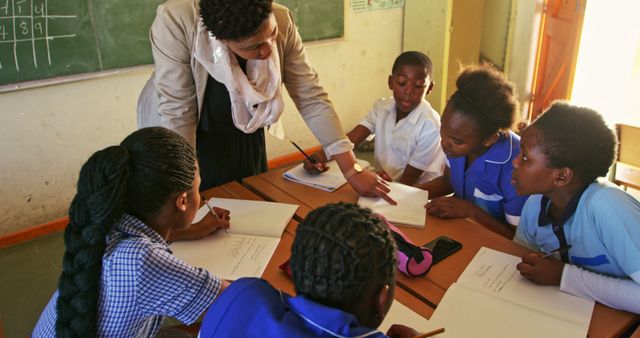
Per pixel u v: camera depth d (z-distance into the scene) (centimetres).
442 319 93
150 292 84
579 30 308
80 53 256
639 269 92
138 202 83
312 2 329
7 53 237
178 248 120
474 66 138
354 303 64
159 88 137
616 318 92
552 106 106
